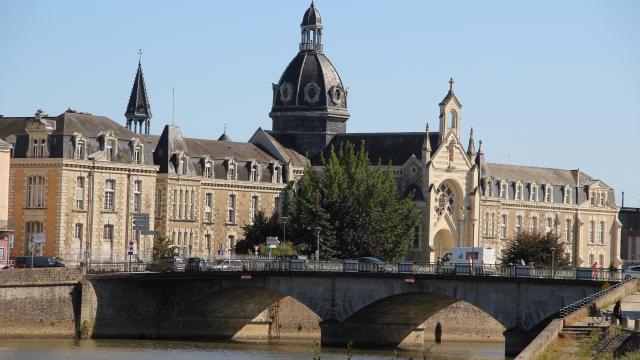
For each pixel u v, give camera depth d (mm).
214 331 172000
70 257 193000
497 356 162500
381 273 158875
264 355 151125
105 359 140125
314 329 182000
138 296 164750
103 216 197375
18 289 152875
